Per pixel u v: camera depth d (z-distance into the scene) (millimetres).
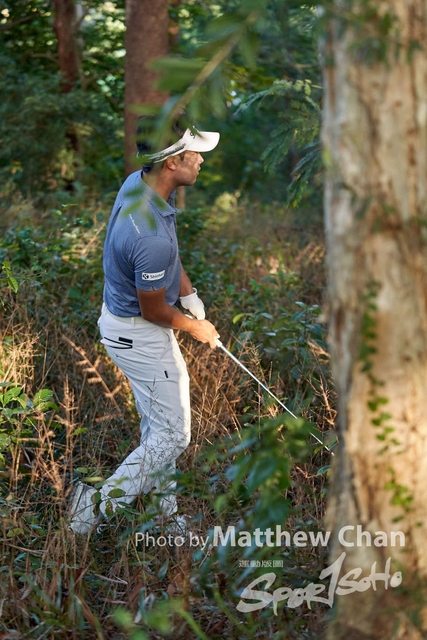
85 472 3926
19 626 3059
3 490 4090
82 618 2971
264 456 2424
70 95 12000
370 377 2244
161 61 2209
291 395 5090
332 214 2246
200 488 3340
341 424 2354
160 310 3953
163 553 3506
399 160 2152
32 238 6793
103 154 13234
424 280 2209
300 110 4160
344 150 2182
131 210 2340
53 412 4758
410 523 2299
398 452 2266
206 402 4766
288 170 15484
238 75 2664
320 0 2131
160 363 4105
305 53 10703
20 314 5480
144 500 3830
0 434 4090
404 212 2174
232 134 18078
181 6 11844
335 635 2420
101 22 13773
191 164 3885
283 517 2430
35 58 13867
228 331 5855
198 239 8500
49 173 12164
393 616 2338
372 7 2107
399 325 2211
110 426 4848
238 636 2895
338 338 2301
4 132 11844
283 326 5609
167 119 2229
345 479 2348
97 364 5203
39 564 3449
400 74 2127
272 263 8203
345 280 2236
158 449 4086
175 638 2830
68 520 3676
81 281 6539
